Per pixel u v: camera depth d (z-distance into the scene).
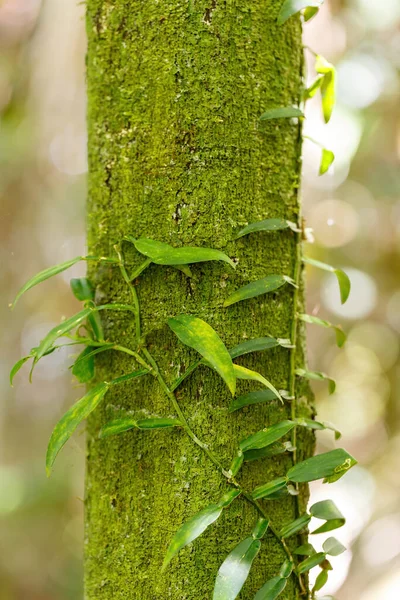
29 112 4.63
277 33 1.68
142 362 1.64
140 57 1.67
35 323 5.20
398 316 4.36
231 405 1.63
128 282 1.65
